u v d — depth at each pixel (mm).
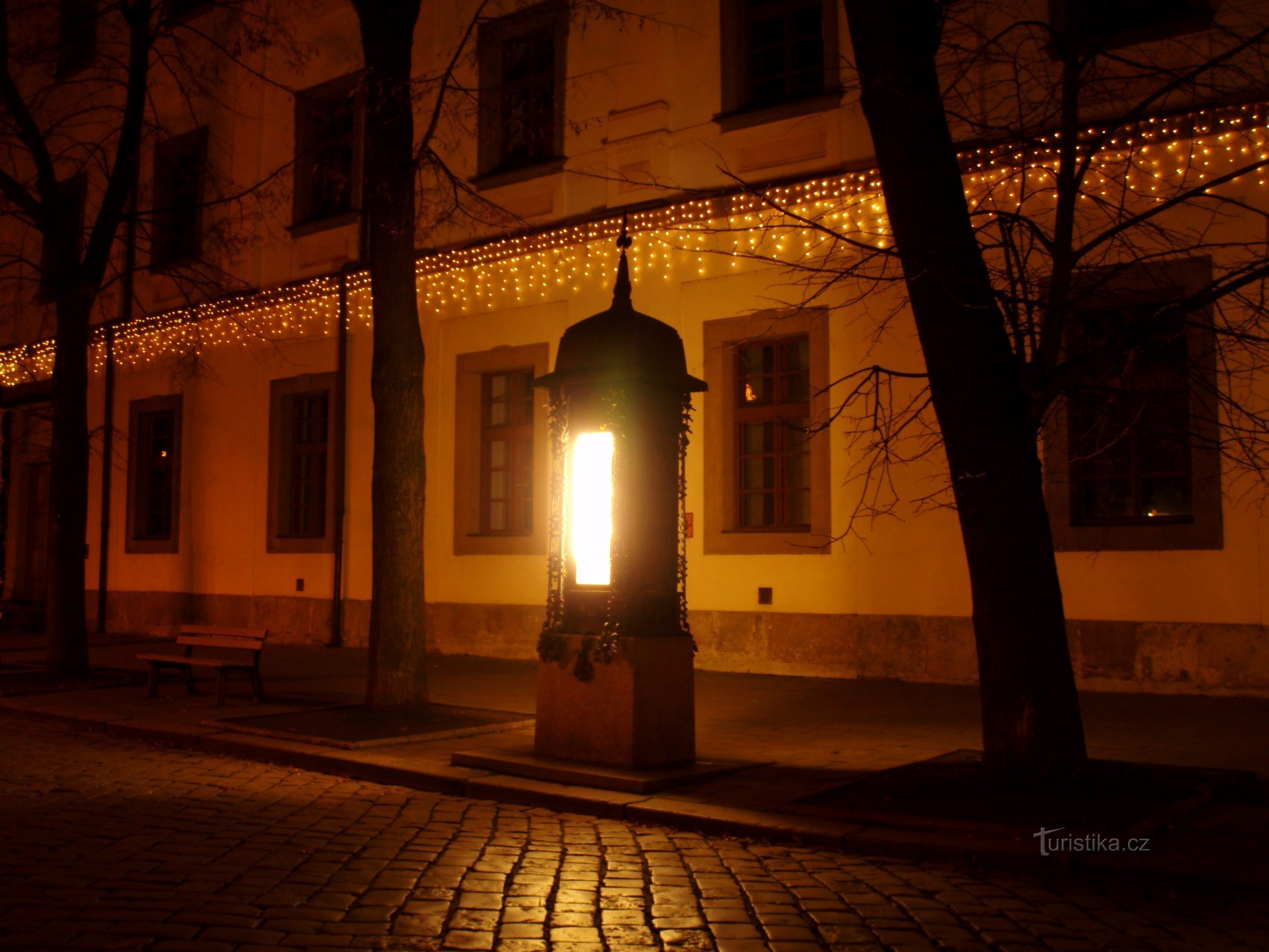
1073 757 6688
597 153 15516
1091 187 11406
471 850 5934
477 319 16672
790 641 13375
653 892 5148
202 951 4223
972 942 4508
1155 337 7457
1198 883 5160
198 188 20859
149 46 14055
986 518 6812
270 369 19500
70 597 13703
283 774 8305
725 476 14070
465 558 16609
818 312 13172
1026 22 7246
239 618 19609
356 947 4324
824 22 13703
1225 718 9609
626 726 7523
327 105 19219
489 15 16609
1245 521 10680
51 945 4258
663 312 14680
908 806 6391
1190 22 10906
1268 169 10695
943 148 6898
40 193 13812
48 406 23688
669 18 14945
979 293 6754
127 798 7254
